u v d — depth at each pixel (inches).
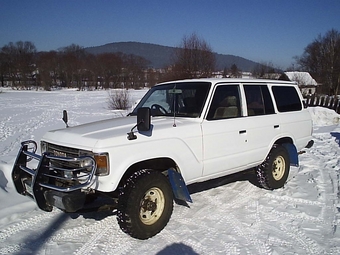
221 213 177.8
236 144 184.1
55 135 156.9
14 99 1555.1
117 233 155.6
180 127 159.3
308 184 226.8
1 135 461.7
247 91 198.7
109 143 134.7
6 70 3627.0
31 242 146.9
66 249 140.8
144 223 145.6
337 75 1952.5
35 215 174.7
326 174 250.7
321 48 2127.2
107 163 133.0
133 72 3176.7
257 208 184.7
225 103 183.2
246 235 152.8
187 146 159.9
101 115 763.4
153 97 199.6
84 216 174.9
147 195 147.2
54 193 133.9
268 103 212.2
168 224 164.2
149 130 149.3
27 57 3767.2
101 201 171.6
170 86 197.3
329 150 339.6
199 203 192.4
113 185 134.1
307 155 319.0
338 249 139.2
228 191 213.0
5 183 211.0
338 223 163.5
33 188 135.6
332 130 476.1
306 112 242.7
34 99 1551.4
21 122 636.7
